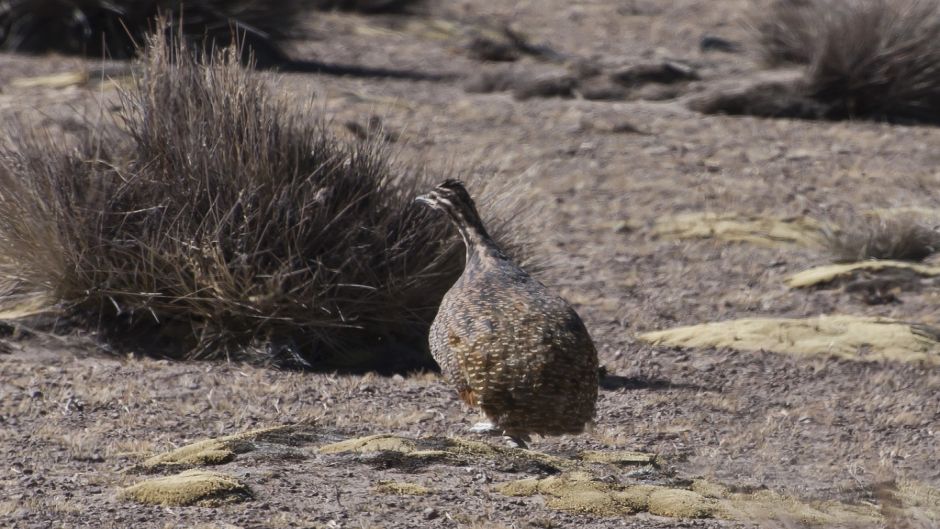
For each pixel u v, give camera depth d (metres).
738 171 40.97
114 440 17.66
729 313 27.80
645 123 47.69
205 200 23.06
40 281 23.47
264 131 23.42
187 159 23.39
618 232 34.12
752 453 18.47
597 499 14.82
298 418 19.23
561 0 84.25
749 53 62.41
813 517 14.49
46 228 23.36
